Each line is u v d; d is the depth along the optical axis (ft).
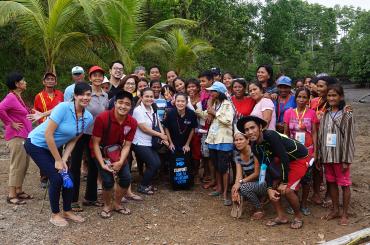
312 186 20.59
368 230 15.34
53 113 14.90
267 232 15.94
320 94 18.62
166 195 20.12
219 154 19.08
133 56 45.57
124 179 16.81
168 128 20.81
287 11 111.34
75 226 16.03
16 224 16.03
